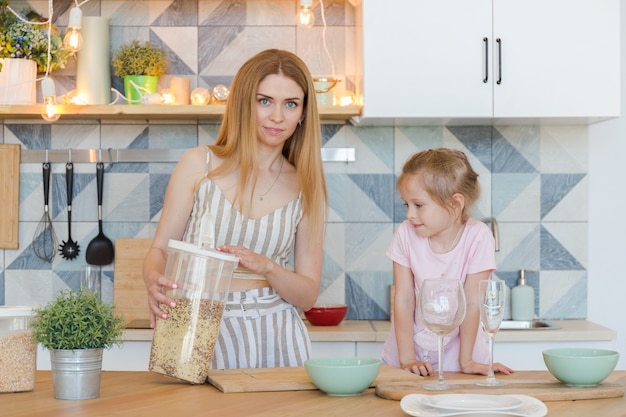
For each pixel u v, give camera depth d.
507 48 3.09
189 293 1.74
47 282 3.43
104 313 1.62
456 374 1.98
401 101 3.08
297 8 3.44
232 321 2.08
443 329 1.65
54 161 3.42
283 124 2.10
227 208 2.11
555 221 3.46
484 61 3.08
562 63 3.10
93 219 3.43
